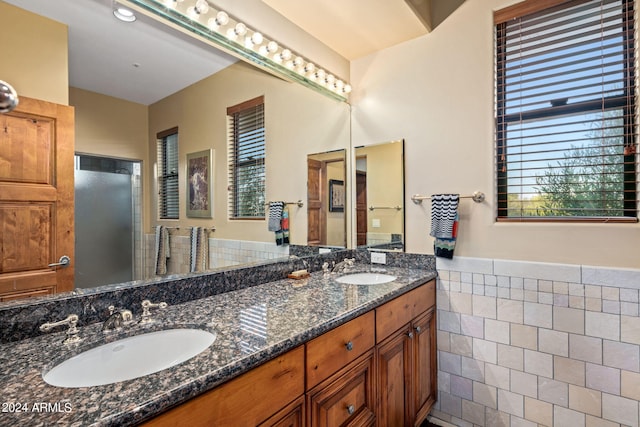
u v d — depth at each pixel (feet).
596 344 5.10
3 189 3.05
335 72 7.42
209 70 5.24
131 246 4.15
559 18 5.57
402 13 6.02
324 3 5.74
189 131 4.97
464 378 6.28
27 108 3.20
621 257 4.94
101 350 3.08
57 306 3.34
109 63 3.95
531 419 5.63
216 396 2.52
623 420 4.91
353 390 4.12
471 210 6.19
